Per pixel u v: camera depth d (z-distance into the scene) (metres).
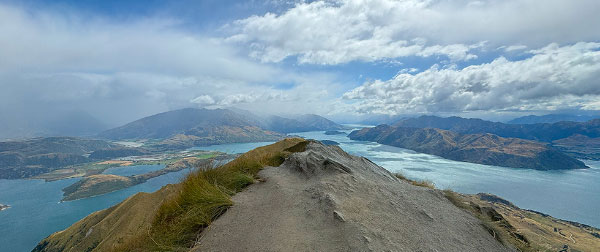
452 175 183.12
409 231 6.04
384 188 8.64
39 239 112.25
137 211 44.59
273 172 10.50
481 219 7.98
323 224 5.89
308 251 5.00
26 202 168.25
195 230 6.38
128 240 8.05
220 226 6.33
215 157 11.32
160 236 6.52
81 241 61.00
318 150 13.07
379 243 5.20
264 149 16.67
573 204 134.50
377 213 6.61
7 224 129.25
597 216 117.19
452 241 6.15
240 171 10.25
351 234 5.39
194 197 7.48
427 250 5.43
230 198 7.80
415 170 196.88
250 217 6.58
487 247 6.42
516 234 7.82
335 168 9.40
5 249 104.00
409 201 7.93
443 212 7.78
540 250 7.12
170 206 7.67
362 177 9.40
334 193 7.38
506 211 77.31
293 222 6.11
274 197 7.74
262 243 5.38
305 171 9.91
